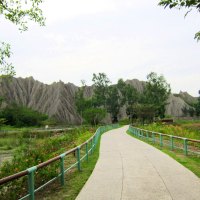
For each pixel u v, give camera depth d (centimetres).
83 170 1325
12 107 10712
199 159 1554
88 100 11281
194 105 14425
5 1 1091
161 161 1496
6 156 2845
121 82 13275
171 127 3812
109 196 841
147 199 796
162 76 10138
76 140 2967
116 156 1745
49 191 952
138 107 8106
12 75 1190
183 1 605
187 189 895
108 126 6425
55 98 15388
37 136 5575
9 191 926
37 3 1129
